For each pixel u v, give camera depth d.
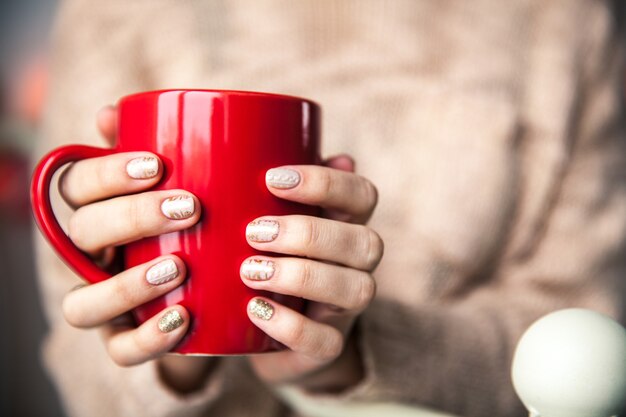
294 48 0.71
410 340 0.60
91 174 0.38
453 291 0.70
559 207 0.74
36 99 1.45
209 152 0.37
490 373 0.61
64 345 0.63
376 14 0.71
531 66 0.76
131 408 0.53
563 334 0.33
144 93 0.38
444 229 0.69
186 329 0.38
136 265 0.39
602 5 0.81
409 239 0.69
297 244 0.37
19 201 1.44
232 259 0.37
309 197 0.38
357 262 0.39
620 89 0.82
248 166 0.37
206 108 0.36
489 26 0.75
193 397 0.53
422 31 0.72
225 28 0.71
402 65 0.71
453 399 0.59
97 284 0.38
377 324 0.57
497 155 0.70
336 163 0.45
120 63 0.68
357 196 0.40
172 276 0.37
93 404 0.59
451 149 0.70
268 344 0.39
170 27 0.69
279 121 0.38
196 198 0.37
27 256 1.44
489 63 0.73
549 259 0.73
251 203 0.37
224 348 0.38
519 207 0.72
